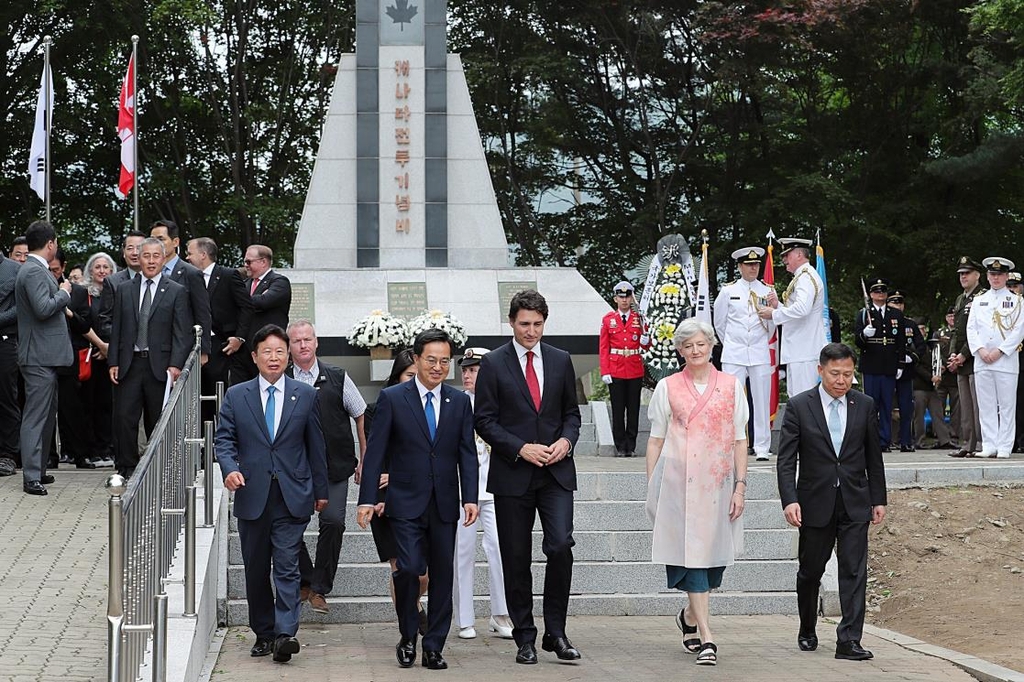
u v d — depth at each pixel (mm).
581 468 28297
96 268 28766
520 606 17734
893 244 59094
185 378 19953
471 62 60781
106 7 57469
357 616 21438
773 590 23109
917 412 39156
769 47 57219
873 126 60781
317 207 39625
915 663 17953
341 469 20312
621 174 64438
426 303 38062
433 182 39750
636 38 60625
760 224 59812
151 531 13828
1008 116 59531
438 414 17531
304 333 20078
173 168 62344
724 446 18203
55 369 24328
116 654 11125
